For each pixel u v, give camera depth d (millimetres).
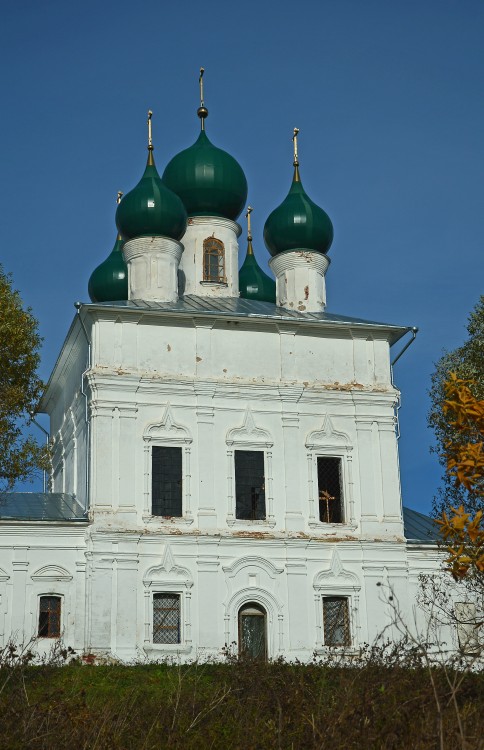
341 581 36812
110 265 49594
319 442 38125
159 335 37594
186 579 35312
